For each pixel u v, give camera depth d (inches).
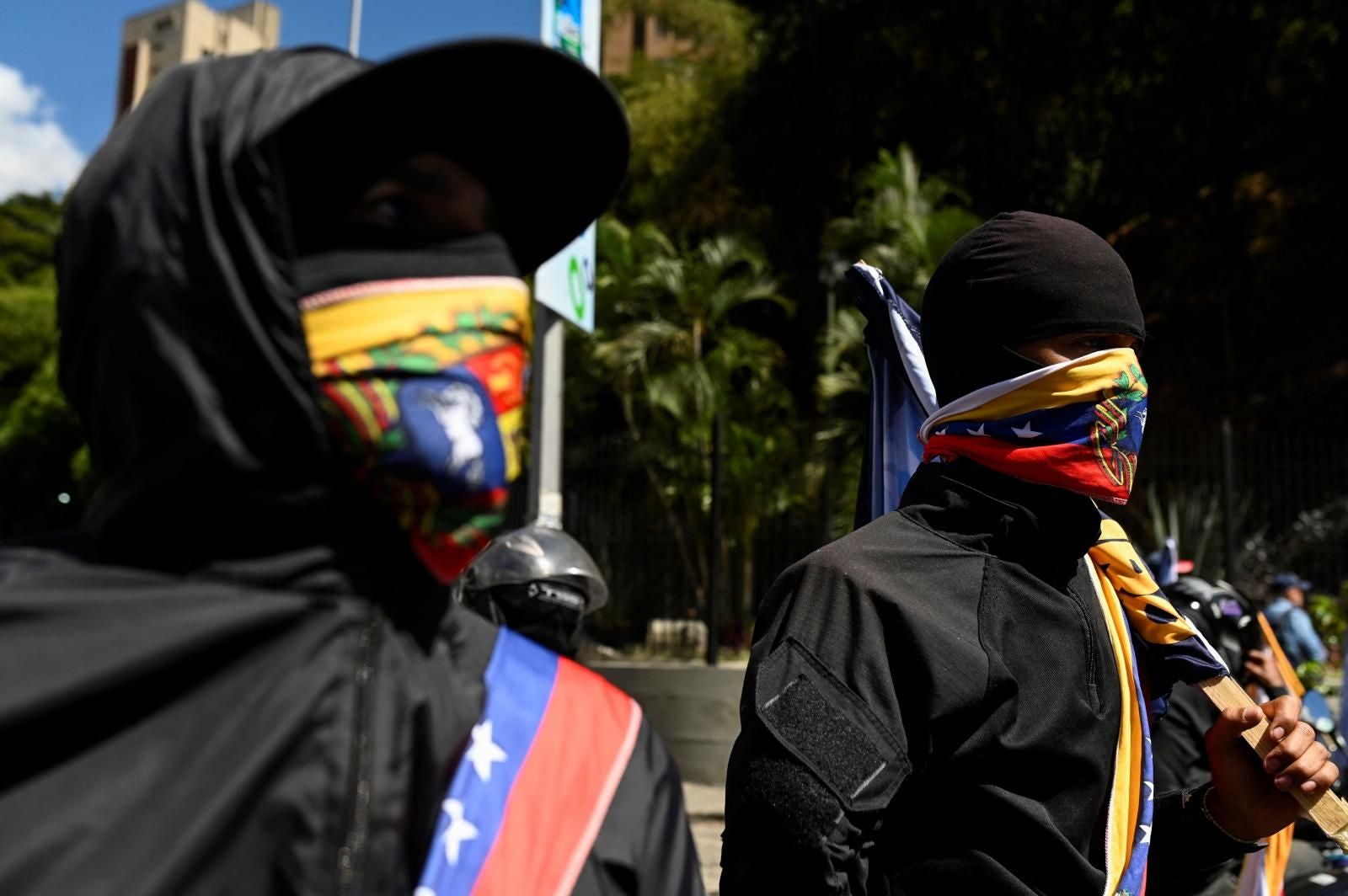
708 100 795.4
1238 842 73.4
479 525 39.9
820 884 58.8
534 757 40.8
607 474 421.1
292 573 37.2
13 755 32.9
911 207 510.9
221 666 35.6
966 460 72.8
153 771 33.7
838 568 66.9
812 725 61.2
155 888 32.1
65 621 34.5
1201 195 724.7
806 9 716.0
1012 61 689.6
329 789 35.6
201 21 1535.4
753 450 503.8
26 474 1161.4
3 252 1624.0
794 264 727.1
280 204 36.9
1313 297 716.0
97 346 38.3
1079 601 71.4
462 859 37.9
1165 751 128.9
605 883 39.9
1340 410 653.9
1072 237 72.5
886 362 89.2
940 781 63.6
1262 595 315.3
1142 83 692.7
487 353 40.2
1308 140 705.0
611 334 562.9
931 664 63.3
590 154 46.4
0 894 31.1
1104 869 65.6
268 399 36.6
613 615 405.1
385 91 39.2
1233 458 406.0
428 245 40.2
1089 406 70.0
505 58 41.1
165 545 37.3
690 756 339.0
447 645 42.2
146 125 38.8
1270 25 676.1
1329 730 156.6
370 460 37.8
